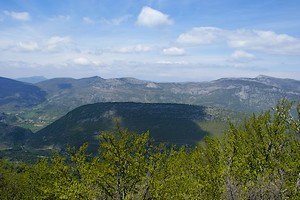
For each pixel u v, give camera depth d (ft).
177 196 107.96
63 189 96.22
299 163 111.45
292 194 104.47
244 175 112.78
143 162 99.04
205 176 114.93
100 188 97.04
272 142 129.39
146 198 98.53
